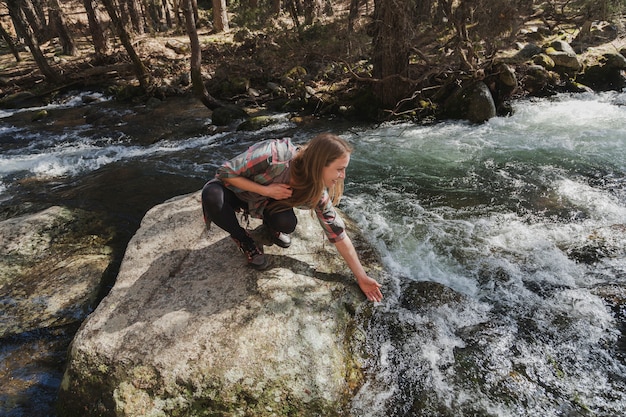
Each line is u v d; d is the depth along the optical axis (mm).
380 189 5188
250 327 2527
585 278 3398
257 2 15914
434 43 8969
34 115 10703
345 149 2127
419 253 3773
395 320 2939
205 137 8398
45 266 3920
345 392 2477
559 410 2398
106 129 9461
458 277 3471
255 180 2320
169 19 22156
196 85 9852
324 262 3119
